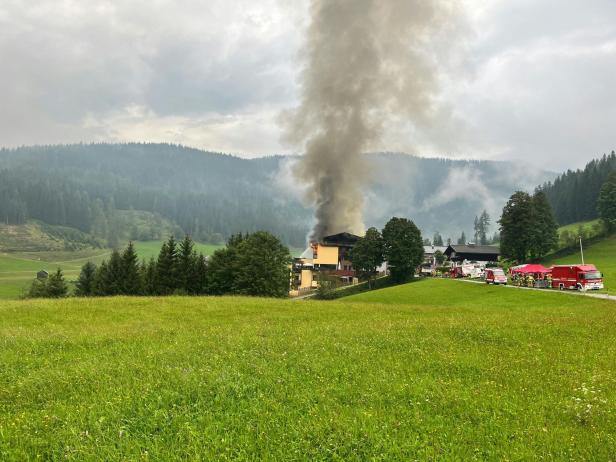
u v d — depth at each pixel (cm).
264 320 2519
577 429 859
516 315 2745
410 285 8206
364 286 10312
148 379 1172
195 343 1709
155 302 3344
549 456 749
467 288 6738
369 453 773
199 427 877
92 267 8638
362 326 2194
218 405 994
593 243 12388
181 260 7419
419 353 1506
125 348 1650
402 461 746
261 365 1303
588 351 1553
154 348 1627
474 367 1328
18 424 891
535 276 6531
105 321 2480
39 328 2184
